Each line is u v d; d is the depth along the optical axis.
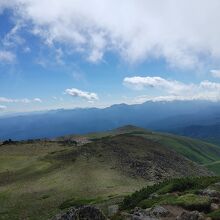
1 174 122.56
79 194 79.00
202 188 40.53
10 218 64.12
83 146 152.62
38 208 69.94
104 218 31.45
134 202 41.09
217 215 28.86
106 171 108.38
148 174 113.56
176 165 145.25
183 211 29.52
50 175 110.44
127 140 169.62
